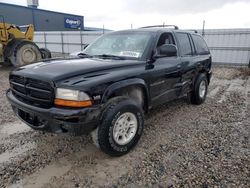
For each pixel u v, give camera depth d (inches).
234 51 544.4
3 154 118.0
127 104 112.7
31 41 439.5
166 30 162.2
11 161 111.7
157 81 141.1
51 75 100.7
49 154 118.7
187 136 141.0
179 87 170.7
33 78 104.0
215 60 573.9
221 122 165.2
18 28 432.8
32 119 108.8
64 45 830.5
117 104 108.9
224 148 125.3
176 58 164.4
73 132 97.0
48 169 105.8
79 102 95.7
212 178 98.6
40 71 106.9
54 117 95.8
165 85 151.4
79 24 1434.5
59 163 110.7
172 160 113.3
